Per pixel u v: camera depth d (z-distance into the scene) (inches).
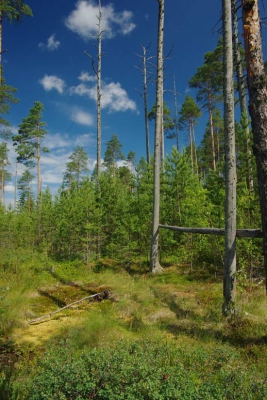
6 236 700.0
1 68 479.5
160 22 470.9
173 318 265.3
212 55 704.4
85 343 214.2
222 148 1205.7
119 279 433.4
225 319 249.3
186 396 112.3
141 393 112.9
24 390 144.6
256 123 182.4
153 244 453.7
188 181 500.4
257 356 184.5
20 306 308.5
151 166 559.8
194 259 466.3
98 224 553.0
